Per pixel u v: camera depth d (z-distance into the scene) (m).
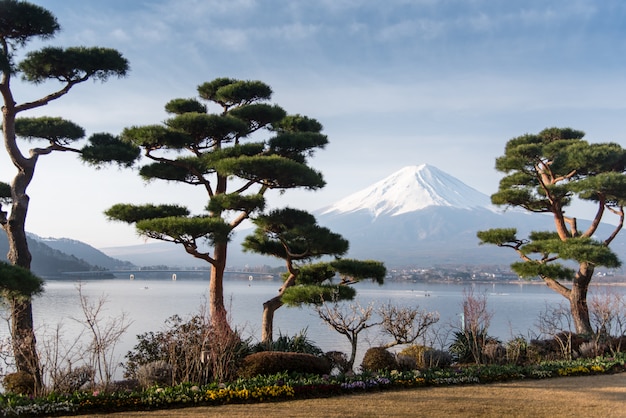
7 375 11.11
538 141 21.95
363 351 20.67
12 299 10.66
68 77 13.67
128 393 9.93
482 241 21.12
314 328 27.84
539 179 19.78
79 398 9.40
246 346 13.12
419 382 11.97
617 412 9.75
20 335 11.34
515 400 10.64
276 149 17.20
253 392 10.33
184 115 15.72
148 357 12.29
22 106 13.16
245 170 15.12
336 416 9.20
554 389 11.81
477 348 15.33
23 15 12.09
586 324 18.69
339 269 17.41
